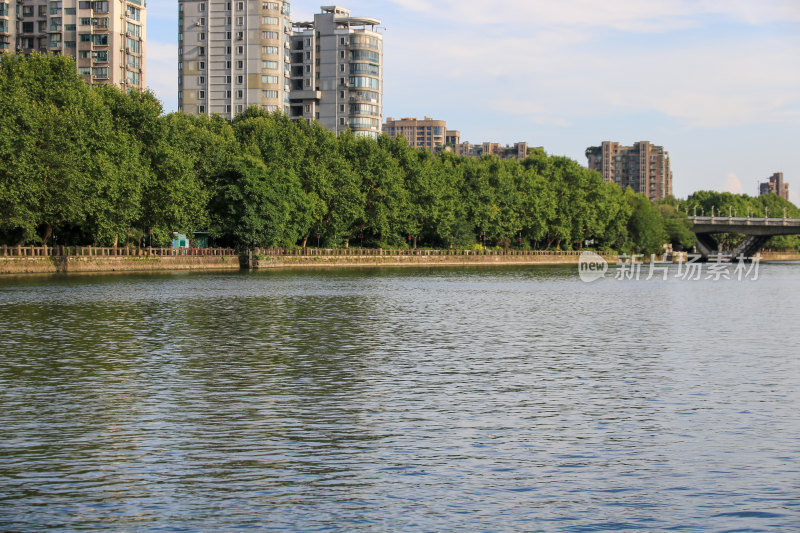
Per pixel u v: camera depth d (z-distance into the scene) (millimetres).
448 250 195000
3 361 39344
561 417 28906
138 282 97938
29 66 117125
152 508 20016
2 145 98875
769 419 28812
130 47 197875
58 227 121875
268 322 56812
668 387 34406
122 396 31625
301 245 174875
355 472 22656
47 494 20859
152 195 123000
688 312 70875
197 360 40062
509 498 20875
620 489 21578
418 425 27547
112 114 125000
